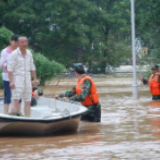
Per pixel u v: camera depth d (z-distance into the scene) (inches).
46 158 609.3
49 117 786.8
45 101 945.5
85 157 609.9
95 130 820.6
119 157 605.9
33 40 3152.1
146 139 717.9
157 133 767.1
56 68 2123.5
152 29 1787.6
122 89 1763.0
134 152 631.2
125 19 3304.6
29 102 812.6
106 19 3260.3
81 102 915.4
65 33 3075.8
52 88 1915.6
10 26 3095.5
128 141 706.8
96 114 909.2
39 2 3078.2
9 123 754.8
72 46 3230.8
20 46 791.1
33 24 3125.0
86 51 3309.5
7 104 842.2
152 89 1311.5
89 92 904.9
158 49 1785.2
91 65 3292.3
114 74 3112.7
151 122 890.1
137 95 1362.0
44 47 3147.1
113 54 3319.4
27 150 661.9
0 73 1950.1
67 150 655.8
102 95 1517.0
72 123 784.9
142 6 1819.6
